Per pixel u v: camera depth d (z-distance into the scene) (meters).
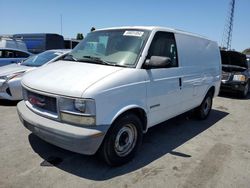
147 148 4.53
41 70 4.11
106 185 3.27
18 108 3.97
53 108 3.41
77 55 4.46
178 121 6.38
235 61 10.98
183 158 4.20
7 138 4.55
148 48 4.04
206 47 6.11
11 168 3.55
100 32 4.70
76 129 3.20
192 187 3.37
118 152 3.72
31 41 16.91
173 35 4.74
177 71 4.74
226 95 10.93
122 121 3.60
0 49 10.75
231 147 4.83
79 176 3.44
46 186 3.17
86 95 3.15
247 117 7.24
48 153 4.03
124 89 3.54
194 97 5.63
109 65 3.86
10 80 6.46
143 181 3.43
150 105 4.11
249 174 3.81
